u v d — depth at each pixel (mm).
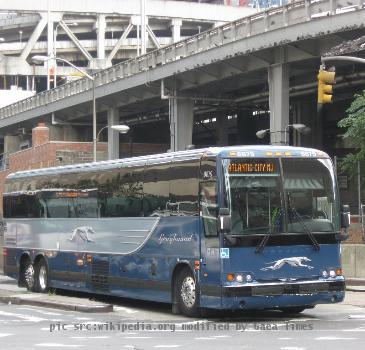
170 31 150375
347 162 34875
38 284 25797
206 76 53125
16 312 19953
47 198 25359
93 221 22312
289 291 16406
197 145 91875
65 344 13180
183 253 17750
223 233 16188
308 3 40594
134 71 60719
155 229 19094
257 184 16578
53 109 77438
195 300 17250
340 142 65750
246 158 16609
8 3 137000
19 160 72500
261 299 16172
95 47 145000
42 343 13352
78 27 144625
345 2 38250
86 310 19703
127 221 20484
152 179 19406
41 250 25609
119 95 65375
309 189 17031
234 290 16000
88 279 22453
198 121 80938
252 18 45719
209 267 16578
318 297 16719
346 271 29047
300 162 17062
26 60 144000
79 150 65688
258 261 16328
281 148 16984
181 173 18047
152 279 19125
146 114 78438
